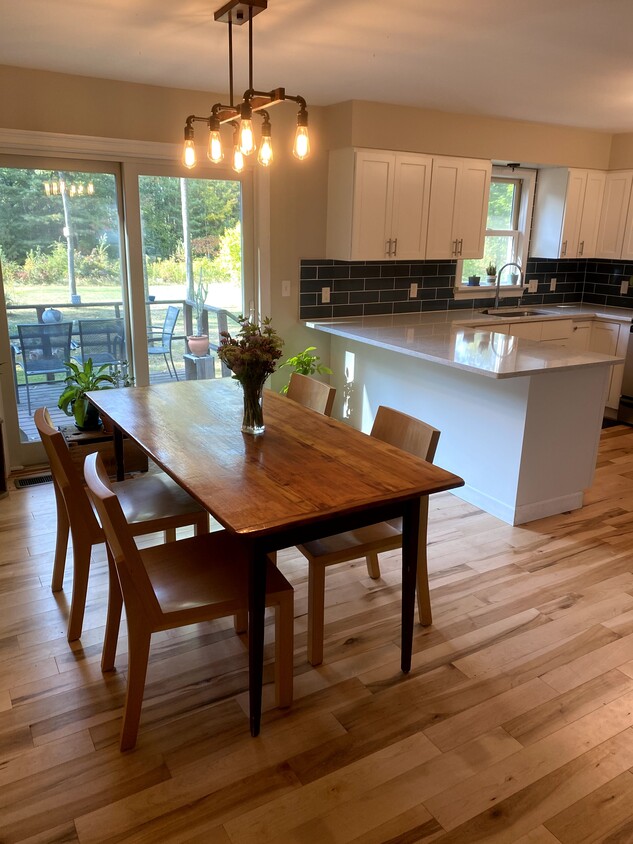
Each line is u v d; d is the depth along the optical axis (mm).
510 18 2592
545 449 3408
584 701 2158
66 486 2234
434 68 3389
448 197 4781
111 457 3861
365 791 1803
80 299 4137
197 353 4586
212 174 4285
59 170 3875
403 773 1862
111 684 2217
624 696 2186
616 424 5297
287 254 4648
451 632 2518
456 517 3537
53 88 3639
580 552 3162
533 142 5082
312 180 4594
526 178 5668
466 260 5664
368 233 4512
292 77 3631
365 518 2018
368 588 2824
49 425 2303
